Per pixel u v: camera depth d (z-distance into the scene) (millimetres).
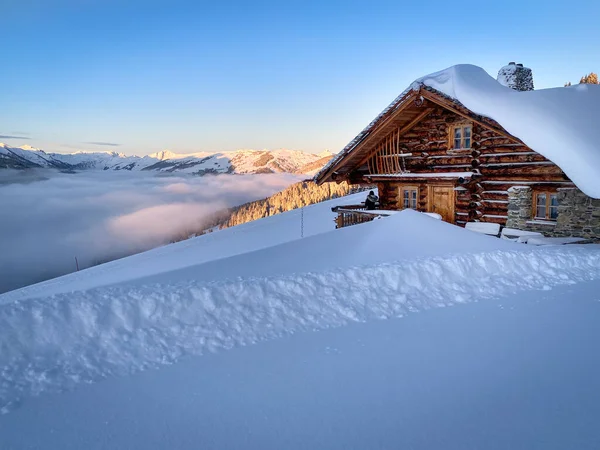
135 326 5352
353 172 19500
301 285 6645
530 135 12234
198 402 3982
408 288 7191
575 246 10289
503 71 17562
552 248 9516
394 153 17672
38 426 3629
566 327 5766
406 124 17281
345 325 5922
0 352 4598
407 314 6336
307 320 5988
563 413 3717
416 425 3555
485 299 7004
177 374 4555
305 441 3361
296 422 3627
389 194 18500
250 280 6500
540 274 8211
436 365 4664
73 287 11906
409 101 15500
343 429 3514
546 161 13375
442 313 6371
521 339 5367
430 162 16766
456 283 7539
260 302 6148
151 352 5000
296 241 9594
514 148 14164
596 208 12070
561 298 7051
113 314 5367
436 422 3594
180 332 5395
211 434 3480
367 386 4227
